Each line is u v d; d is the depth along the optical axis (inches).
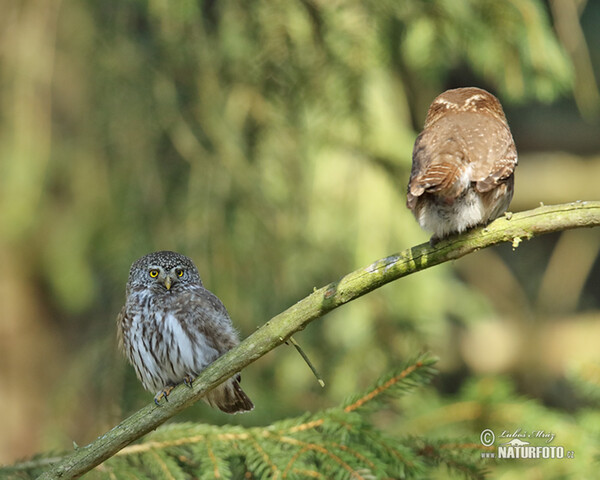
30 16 496.4
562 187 746.2
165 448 275.0
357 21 434.3
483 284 722.8
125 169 465.4
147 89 454.9
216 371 243.1
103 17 473.1
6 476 271.7
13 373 567.2
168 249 450.9
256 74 452.1
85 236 480.7
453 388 658.8
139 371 318.3
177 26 447.2
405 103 515.2
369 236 476.4
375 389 278.8
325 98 450.3
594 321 713.0
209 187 456.4
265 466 261.0
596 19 714.2
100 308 483.8
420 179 240.5
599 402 339.0
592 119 755.4
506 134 275.0
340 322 487.8
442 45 439.2
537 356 688.4
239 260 453.4
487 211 246.4
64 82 499.2
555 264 718.5
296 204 471.2
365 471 254.4
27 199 483.8
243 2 445.4
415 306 489.4
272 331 239.5
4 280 557.6
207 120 459.8
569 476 320.8
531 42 439.2
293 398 468.1
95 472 267.6
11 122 488.1
